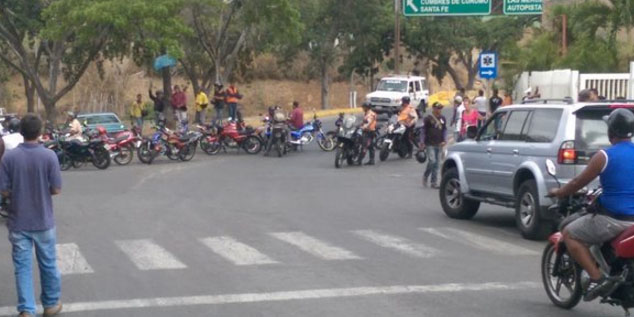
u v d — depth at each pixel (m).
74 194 20.39
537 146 13.80
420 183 22.56
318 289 10.32
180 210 17.53
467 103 29.25
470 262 12.05
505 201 14.98
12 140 15.05
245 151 32.53
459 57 76.06
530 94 30.38
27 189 8.91
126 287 10.52
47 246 9.08
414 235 14.44
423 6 33.75
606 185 8.30
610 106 13.14
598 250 8.47
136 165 28.28
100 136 27.69
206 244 13.50
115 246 13.39
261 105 73.19
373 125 27.53
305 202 18.78
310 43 65.12
